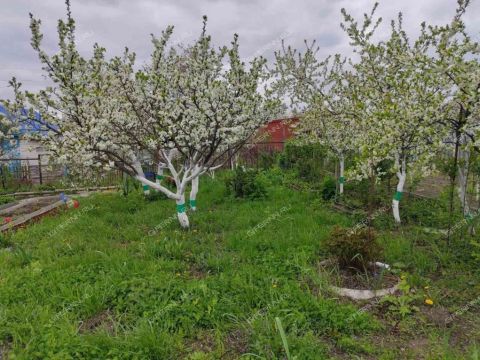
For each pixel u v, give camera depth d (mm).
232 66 6262
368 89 6773
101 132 5809
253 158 15719
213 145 6242
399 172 6637
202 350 3051
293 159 12367
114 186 13250
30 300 3760
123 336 3135
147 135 6699
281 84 7398
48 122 6223
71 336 3086
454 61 4570
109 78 6824
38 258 5105
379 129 5691
